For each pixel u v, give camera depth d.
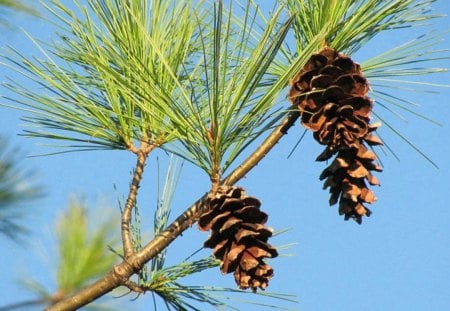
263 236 1.32
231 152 1.32
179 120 1.32
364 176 1.36
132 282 1.32
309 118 1.36
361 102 1.36
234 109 1.32
